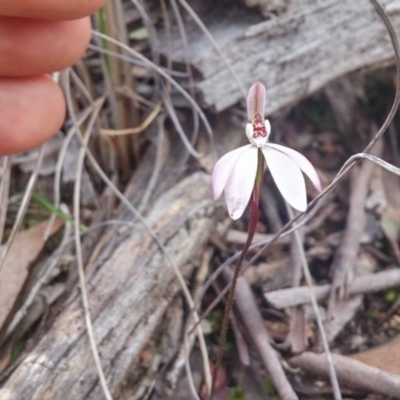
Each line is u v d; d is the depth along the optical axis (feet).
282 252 0.58
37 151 0.64
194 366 0.49
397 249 0.59
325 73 0.64
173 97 0.62
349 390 0.47
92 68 0.66
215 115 0.63
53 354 0.44
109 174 0.64
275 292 0.53
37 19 0.39
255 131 0.32
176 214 0.55
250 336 0.50
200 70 0.58
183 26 0.62
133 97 0.60
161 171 0.61
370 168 0.65
